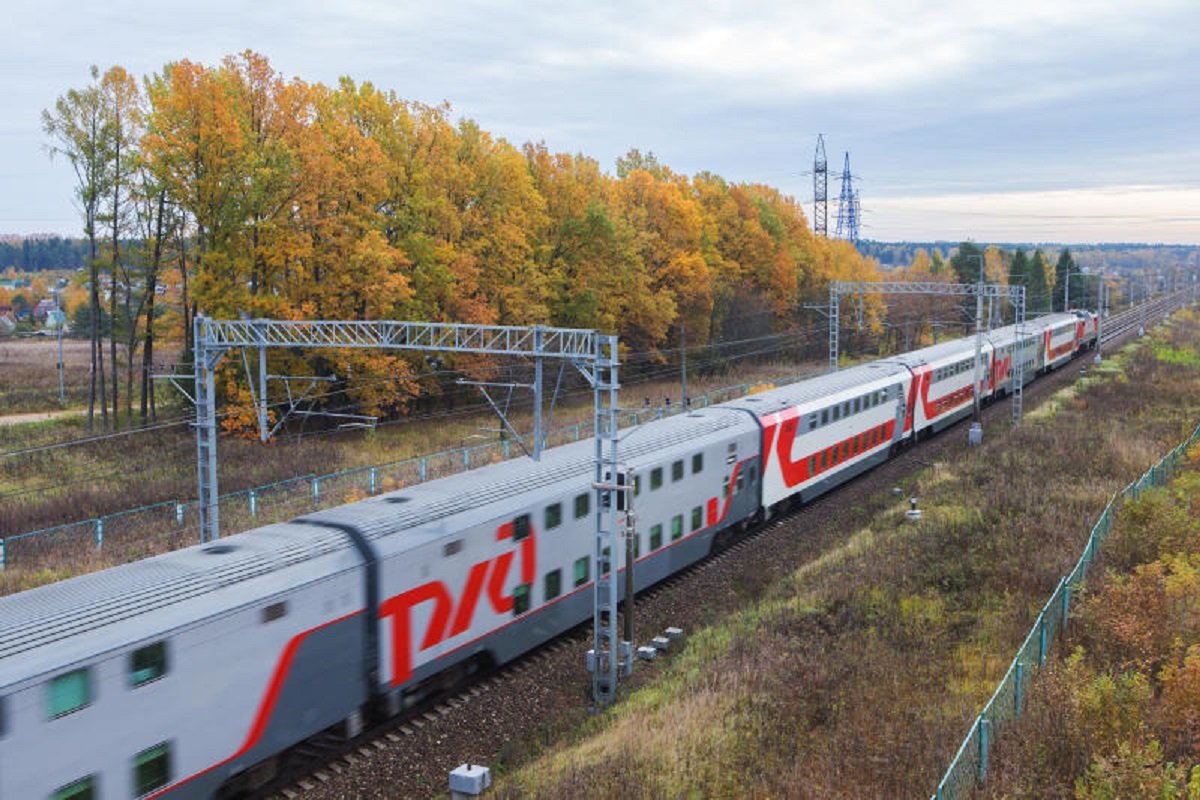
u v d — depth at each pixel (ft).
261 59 149.59
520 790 51.19
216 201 141.79
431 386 179.11
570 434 163.32
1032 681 55.11
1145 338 338.75
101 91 144.66
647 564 86.53
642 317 221.66
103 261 152.76
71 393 214.48
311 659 54.90
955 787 42.45
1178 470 114.32
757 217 281.74
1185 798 41.47
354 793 54.49
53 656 42.60
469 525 65.82
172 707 47.42
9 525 106.93
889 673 63.52
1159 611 61.57
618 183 235.20
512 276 187.21
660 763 52.65
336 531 59.98
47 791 42.14
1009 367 209.05
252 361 149.07
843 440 128.67
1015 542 88.99
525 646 72.13
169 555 55.26
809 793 47.78
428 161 170.19
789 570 95.91
